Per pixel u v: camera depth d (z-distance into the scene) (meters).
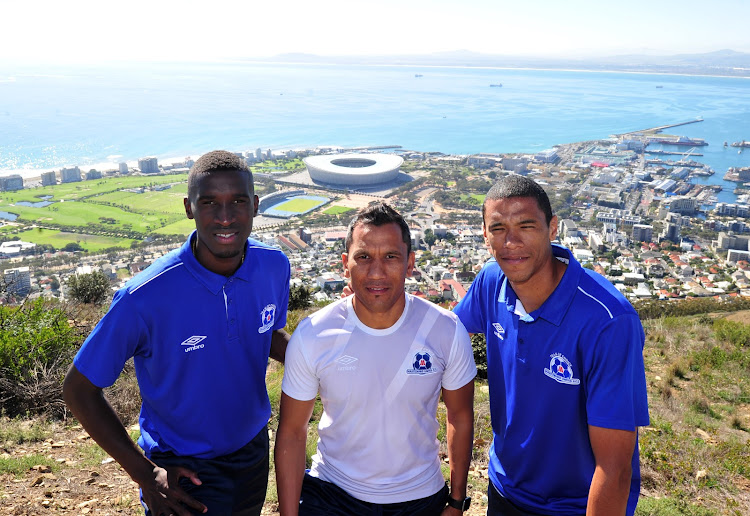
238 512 2.78
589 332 2.34
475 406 6.67
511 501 2.70
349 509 2.55
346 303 2.57
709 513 4.45
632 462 2.57
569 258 2.48
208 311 2.52
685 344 11.04
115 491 4.50
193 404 2.59
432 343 2.53
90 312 10.84
